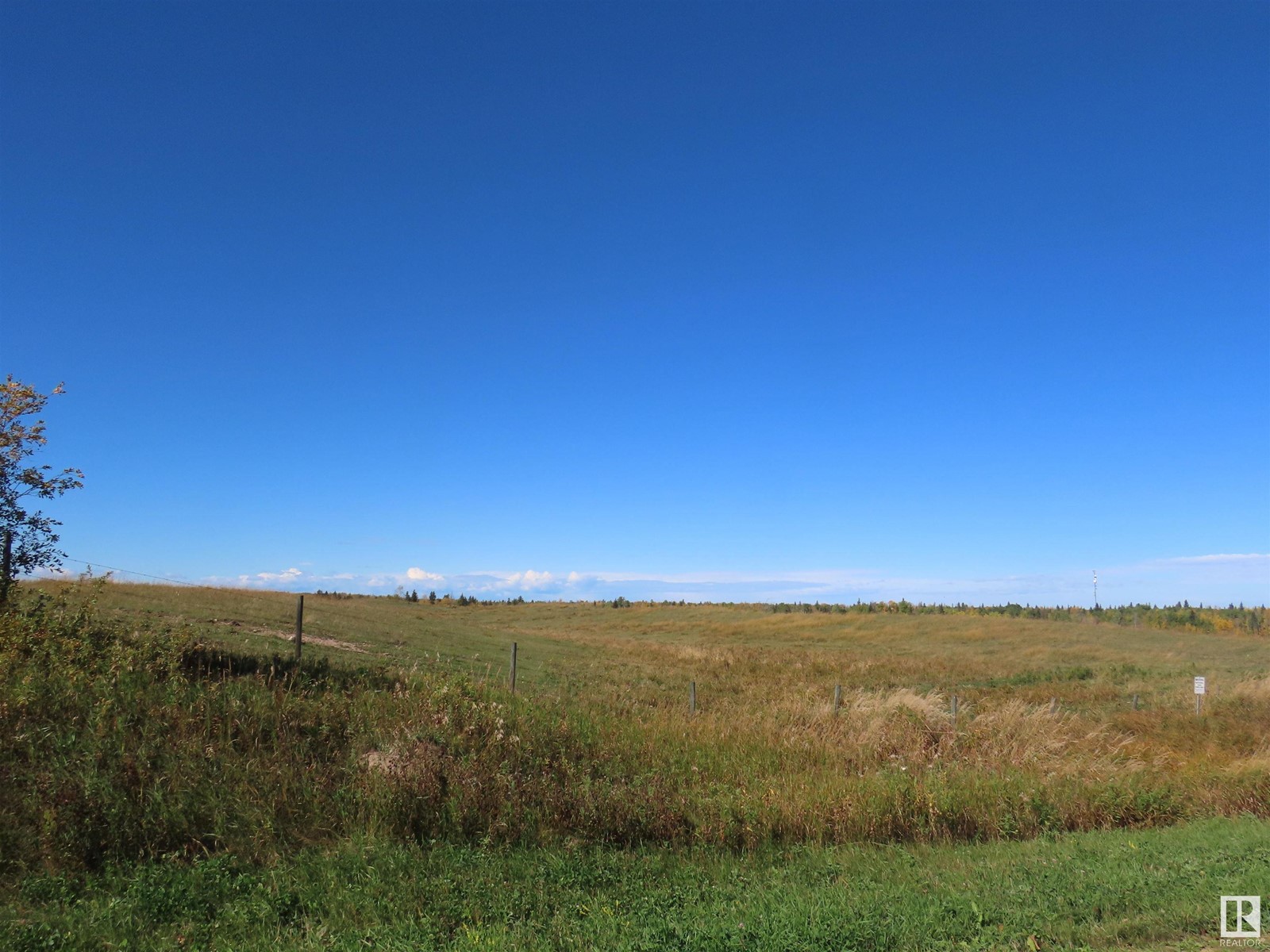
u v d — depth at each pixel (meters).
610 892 7.23
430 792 9.20
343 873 7.35
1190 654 54.94
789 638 65.75
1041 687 34.56
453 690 12.98
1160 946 5.62
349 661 18.84
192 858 7.74
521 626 66.06
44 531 14.00
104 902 6.62
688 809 9.77
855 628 70.94
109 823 7.75
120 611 19.42
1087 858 8.28
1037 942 5.68
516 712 13.13
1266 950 5.52
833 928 5.79
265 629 22.45
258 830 8.13
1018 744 15.09
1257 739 19.78
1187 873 7.37
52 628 11.88
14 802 7.89
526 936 5.92
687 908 6.64
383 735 11.11
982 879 7.39
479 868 7.66
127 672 10.98
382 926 6.22
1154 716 22.83
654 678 29.42
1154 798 11.47
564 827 9.16
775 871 7.91
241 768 9.23
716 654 43.72
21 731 9.01
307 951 5.68
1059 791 11.40
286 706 11.18
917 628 70.31
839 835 9.55
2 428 13.51
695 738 13.88
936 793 10.56
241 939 6.01
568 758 11.75
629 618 81.25
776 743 14.00
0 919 6.19
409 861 7.65
